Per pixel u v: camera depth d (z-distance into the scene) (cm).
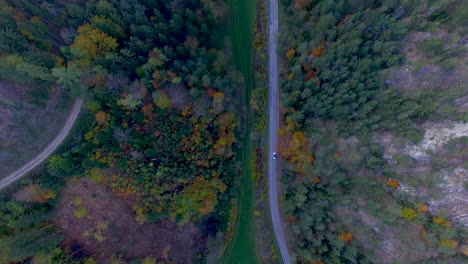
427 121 5928
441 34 5834
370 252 6556
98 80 5984
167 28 6575
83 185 6438
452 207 5784
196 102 6844
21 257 5472
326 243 7012
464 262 5616
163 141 6925
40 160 6194
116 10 6125
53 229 6238
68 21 6066
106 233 6625
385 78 6050
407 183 6150
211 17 7062
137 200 6794
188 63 6688
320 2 6681
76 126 6369
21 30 5503
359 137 6444
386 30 6069
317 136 6675
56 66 5906
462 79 5541
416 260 6112
